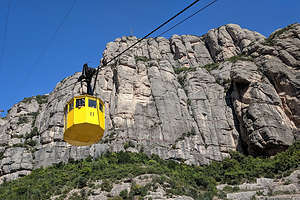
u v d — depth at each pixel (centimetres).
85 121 2219
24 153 8462
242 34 12275
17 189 6375
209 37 12950
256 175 6638
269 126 7688
